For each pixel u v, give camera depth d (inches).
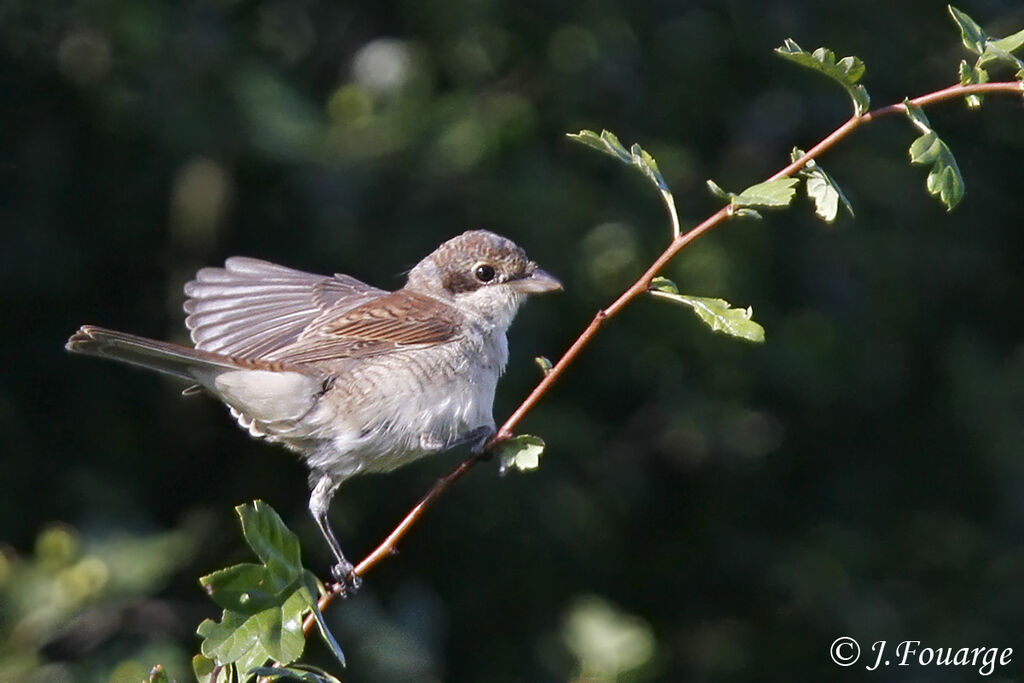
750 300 503.5
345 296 316.5
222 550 449.7
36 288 459.8
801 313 525.0
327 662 415.8
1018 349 561.9
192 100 440.1
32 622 341.1
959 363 547.5
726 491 538.3
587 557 504.4
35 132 459.2
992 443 542.9
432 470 461.1
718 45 506.0
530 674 479.2
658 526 533.0
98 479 449.1
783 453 542.9
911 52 529.0
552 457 481.4
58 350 467.5
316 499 278.7
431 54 482.0
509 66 486.3
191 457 471.8
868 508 551.5
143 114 440.1
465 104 467.5
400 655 423.2
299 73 480.7
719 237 503.5
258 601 187.9
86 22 434.3
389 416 276.4
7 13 434.0
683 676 518.9
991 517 554.3
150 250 472.7
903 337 546.0
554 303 482.3
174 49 441.7
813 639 526.0
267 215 464.8
